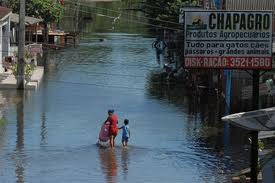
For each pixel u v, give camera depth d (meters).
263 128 30.80
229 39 39.50
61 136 60.84
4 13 101.81
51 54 130.75
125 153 55.09
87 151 55.31
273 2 78.25
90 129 64.38
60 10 145.75
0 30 96.50
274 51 66.50
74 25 187.50
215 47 39.62
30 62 103.12
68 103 78.88
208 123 69.00
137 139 60.56
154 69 112.75
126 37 167.38
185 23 39.69
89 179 47.06
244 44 39.44
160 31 143.38
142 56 129.88
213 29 39.50
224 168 50.88
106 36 168.75
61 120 68.44
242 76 75.31
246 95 74.56
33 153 54.03
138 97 85.44
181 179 47.59
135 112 74.75
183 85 97.31
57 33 146.88
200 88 89.31
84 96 84.62
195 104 81.00
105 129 57.34
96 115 72.00
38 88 89.62
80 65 115.06
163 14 136.62
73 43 149.50
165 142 59.56
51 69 109.31
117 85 95.25
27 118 68.81
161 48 139.75
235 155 55.00
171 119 70.88
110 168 50.19
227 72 79.00
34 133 61.66
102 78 101.12
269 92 69.50
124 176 48.03
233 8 78.44
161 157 54.09
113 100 82.50
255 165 34.72
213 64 39.78
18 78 87.31
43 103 78.12
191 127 66.62
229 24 39.41
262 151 43.84
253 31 39.34
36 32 133.62
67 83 94.94
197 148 57.47
